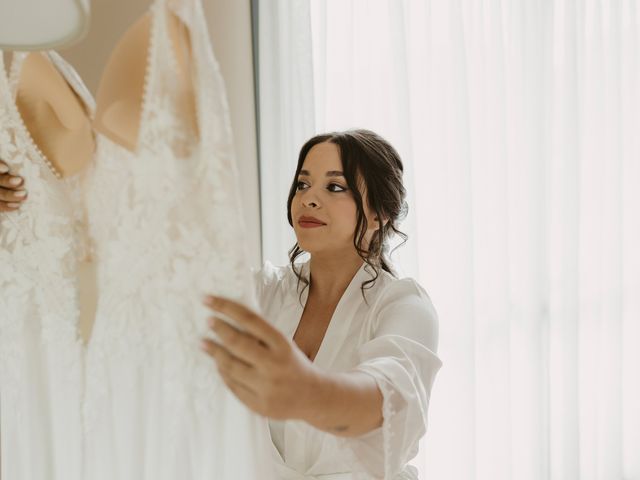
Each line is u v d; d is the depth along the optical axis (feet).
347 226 4.26
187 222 2.52
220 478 2.74
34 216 3.15
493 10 7.22
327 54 7.13
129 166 2.73
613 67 7.83
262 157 7.00
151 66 2.47
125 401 2.91
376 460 3.13
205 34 2.38
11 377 3.25
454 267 7.07
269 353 2.22
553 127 7.51
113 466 3.01
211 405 2.65
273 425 4.17
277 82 6.95
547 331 7.52
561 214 7.61
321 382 2.44
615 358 7.97
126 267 2.81
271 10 6.93
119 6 5.71
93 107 3.10
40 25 2.26
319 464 3.96
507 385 7.29
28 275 3.21
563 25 7.53
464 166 7.00
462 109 7.01
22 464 3.28
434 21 7.16
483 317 7.32
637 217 8.18
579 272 7.82
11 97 3.11
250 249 6.95
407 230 6.88
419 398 3.15
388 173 4.42
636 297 8.28
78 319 3.14
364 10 7.10
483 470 7.36
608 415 8.03
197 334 2.58
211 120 2.39
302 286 4.58
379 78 7.11
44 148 3.10
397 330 3.75
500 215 7.23
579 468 7.68
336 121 7.13
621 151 7.87
